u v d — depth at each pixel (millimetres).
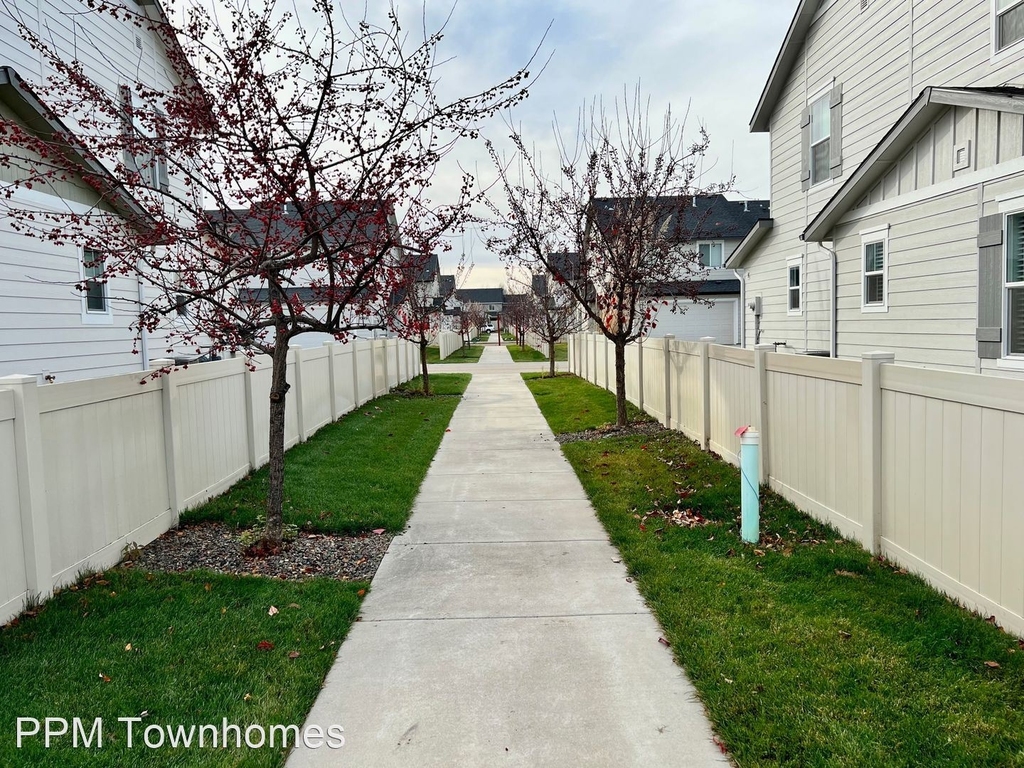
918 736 2557
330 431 10141
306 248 5371
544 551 5117
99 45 10781
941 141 8562
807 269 13133
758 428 6445
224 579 4367
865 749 2506
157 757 2598
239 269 4973
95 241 5266
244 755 2621
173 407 5578
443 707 3023
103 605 3875
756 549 4789
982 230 7727
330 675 3322
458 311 49406
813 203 12828
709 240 24891
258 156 4555
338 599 4125
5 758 2539
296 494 6449
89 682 3096
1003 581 3260
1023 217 7332
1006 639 3156
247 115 4664
